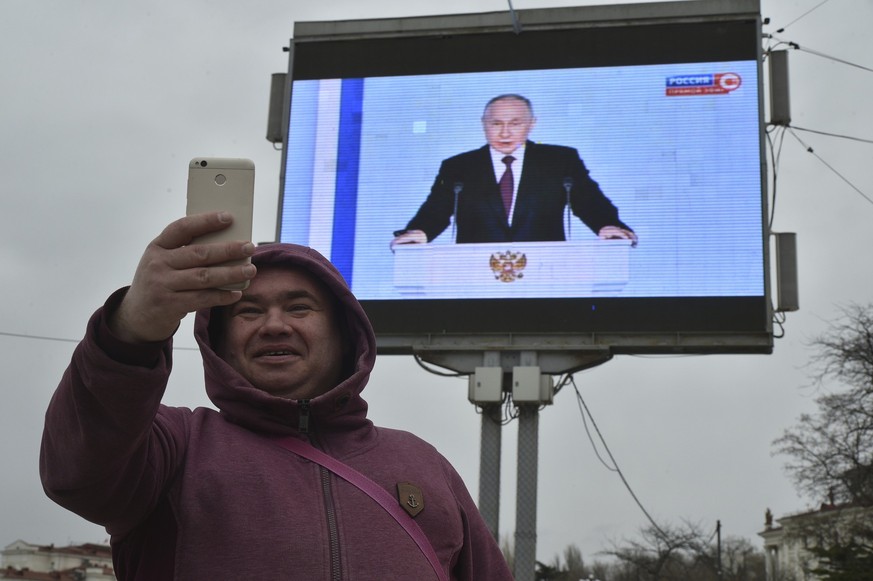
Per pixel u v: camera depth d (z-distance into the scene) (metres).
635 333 12.19
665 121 12.78
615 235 12.51
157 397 2.12
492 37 13.46
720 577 33.31
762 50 12.86
